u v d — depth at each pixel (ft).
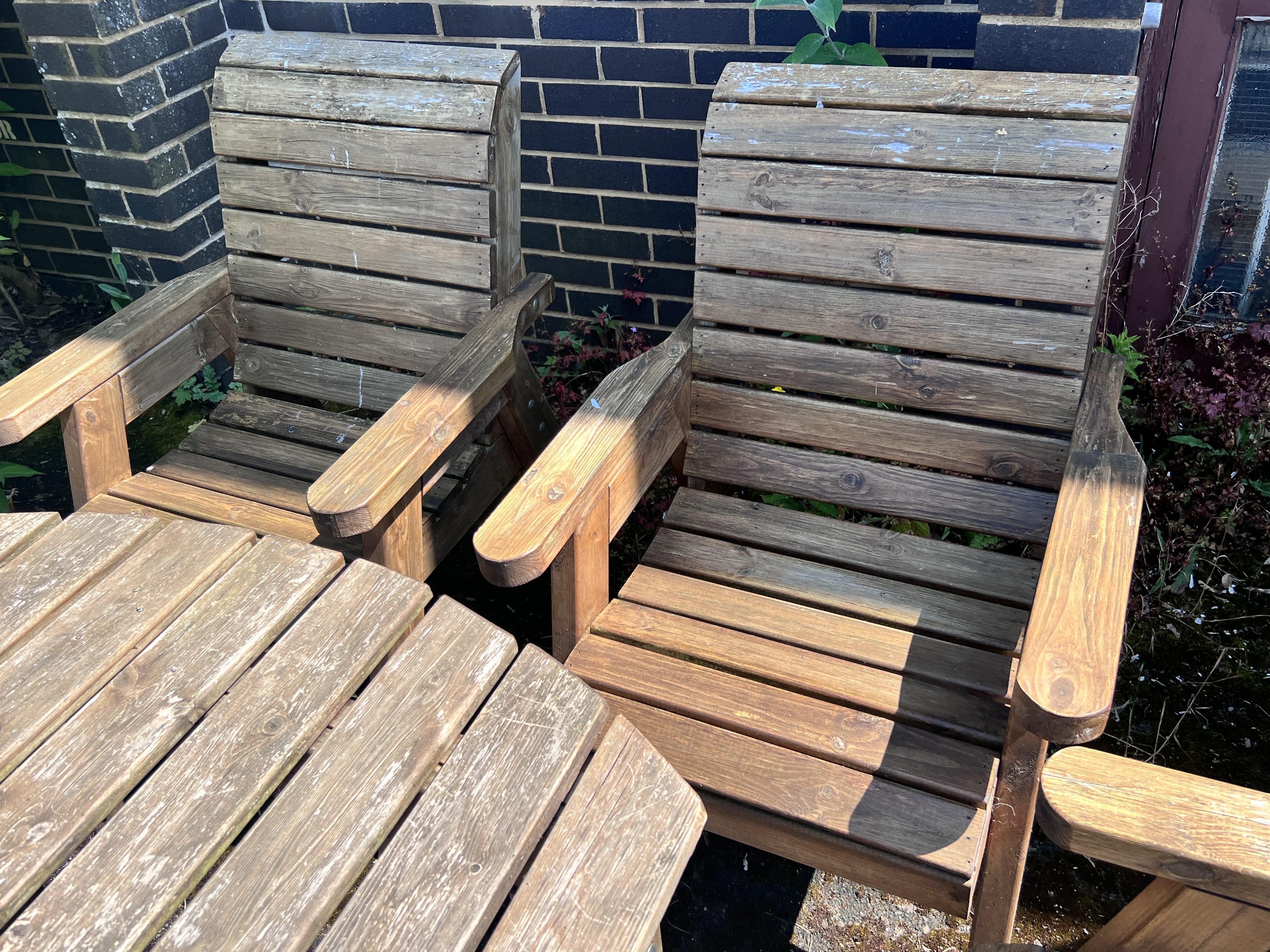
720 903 6.04
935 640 5.40
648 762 3.72
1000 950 4.26
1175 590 7.50
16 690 3.92
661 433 6.01
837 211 5.83
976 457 5.98
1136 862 3.34
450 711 3.83
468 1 8.66
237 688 3.90
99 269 12.09
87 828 3.51
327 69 6.90
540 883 3.36
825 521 6.28
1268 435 7.77
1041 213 5.43
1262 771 6.48
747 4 7.82
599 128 8.82
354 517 4.99
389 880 3.34
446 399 5.78
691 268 9.25
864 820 4.47
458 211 6.65
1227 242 7.91
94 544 4.61
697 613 5.65
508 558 4.48
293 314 7.47
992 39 6.58
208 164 9.94
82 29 8.57
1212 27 7.12
